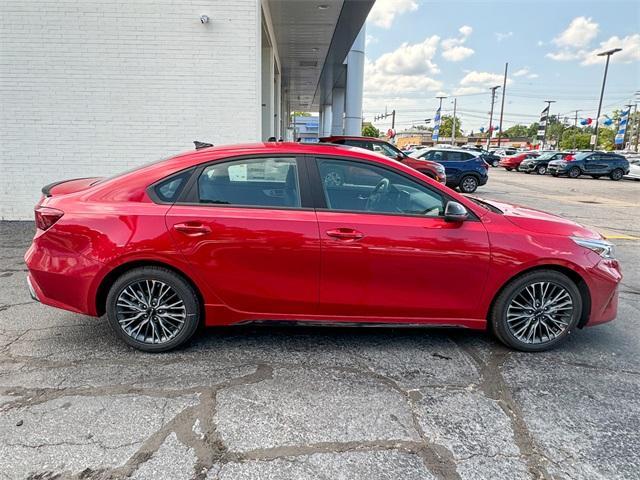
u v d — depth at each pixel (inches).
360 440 92.0
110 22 279.4
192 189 123.0
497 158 1491.1
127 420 96.3
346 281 122.8
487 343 137.7
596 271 128.0
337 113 905.5
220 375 115.7
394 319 127.8
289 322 127.7
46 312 154.5
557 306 130.3
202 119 294.7
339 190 125.3
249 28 285.7
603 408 105.5
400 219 122.9
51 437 90.3
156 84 288.5
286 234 119.5
